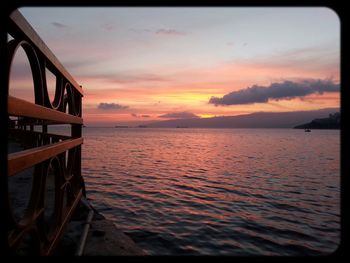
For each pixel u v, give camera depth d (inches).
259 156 1350.9
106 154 1318.9
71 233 146.9
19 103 64.9
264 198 476.4
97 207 374.6
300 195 510.3
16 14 63.5
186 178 679.7
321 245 262.5
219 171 820.0
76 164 187.3
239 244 254.7
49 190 221.9
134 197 444.1
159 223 309.0
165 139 3572.8
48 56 97.3
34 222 87.9
